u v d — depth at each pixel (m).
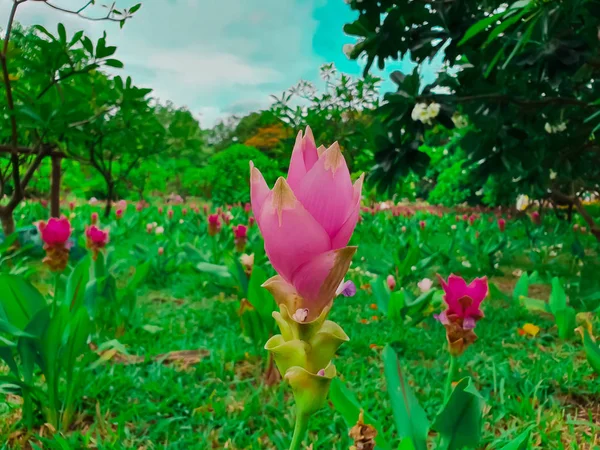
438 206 28.67
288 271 0.85
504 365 3.81
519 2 2.92
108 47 5.68
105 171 10.26
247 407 3.17
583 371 3.88
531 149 5.88
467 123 8.10
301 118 11.63
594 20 4.62
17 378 2.89
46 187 19.06
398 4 5.05
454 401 2.08
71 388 3.04
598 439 2.98
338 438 2.93
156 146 11.00
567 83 5.85
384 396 3.45
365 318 5.48
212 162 24.48
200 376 3.79
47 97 6.61
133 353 4.27
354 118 11.67
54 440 2.74
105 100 7.17
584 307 5.38
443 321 2.22
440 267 8.28
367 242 12.15
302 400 0.87
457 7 5.06
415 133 5.42
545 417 3.12
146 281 7.04
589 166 8.62
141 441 2.88
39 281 6.64
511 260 9.00
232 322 5.19
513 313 5.57
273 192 0.83
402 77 5.47
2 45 5.75
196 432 3.03
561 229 13.39
